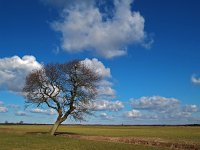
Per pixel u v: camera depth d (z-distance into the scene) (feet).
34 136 215.31
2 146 142.31
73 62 233.14
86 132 323.37
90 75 233.35
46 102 236.22
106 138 204.74
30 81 233.35
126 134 281.33
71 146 147.33
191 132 334.44
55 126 237.45
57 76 231.91
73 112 234.79
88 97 232.73
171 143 159.02
